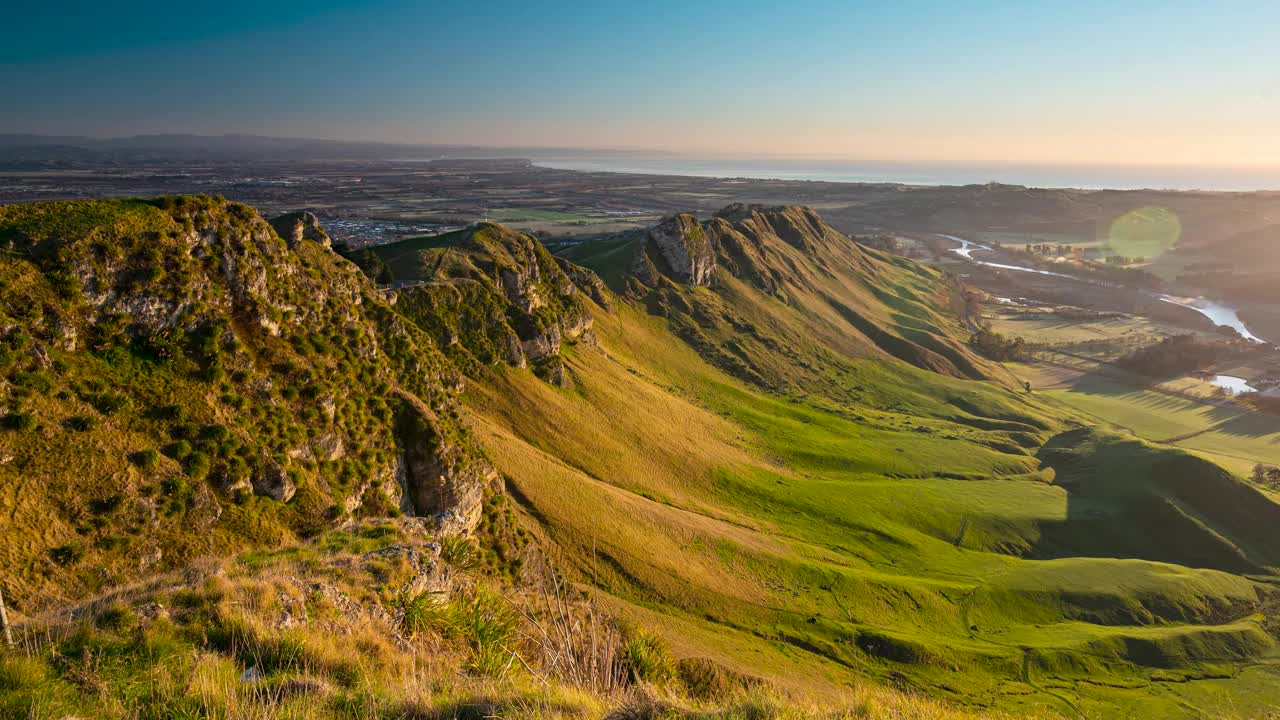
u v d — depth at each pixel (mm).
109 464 32188
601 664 14992
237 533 35344
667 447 108375
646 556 73625
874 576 86875
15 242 36094
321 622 16000
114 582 28828
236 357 42531
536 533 68812
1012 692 70562
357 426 49188
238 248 46438
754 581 78312
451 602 18953
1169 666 79500
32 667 11109
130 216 40906
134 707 10758
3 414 30234
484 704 12242
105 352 36375
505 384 98500
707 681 38812
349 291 62906
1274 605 96938
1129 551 114438
